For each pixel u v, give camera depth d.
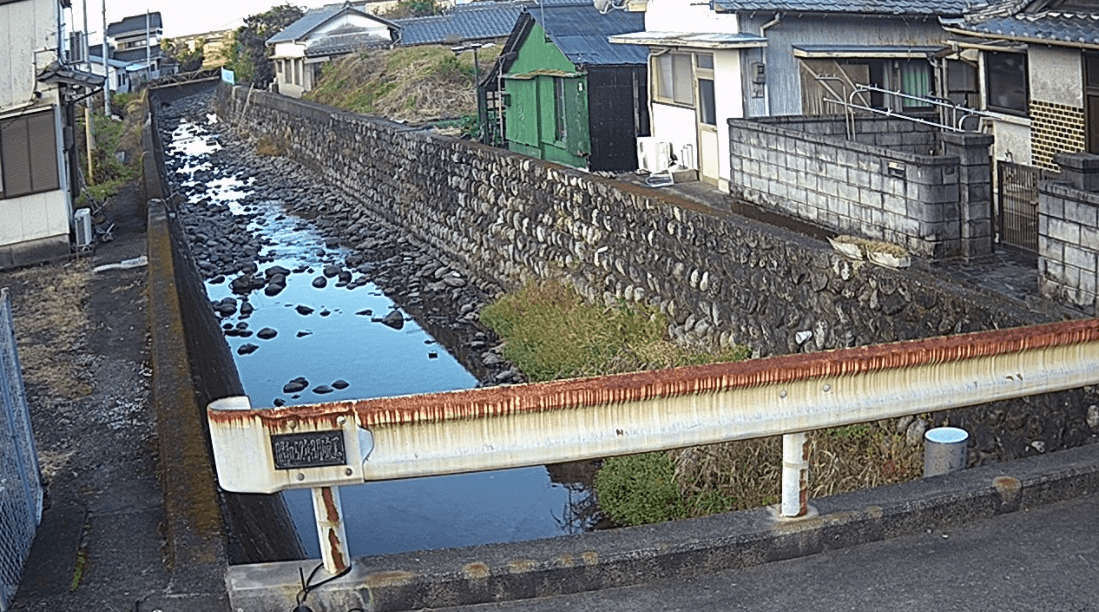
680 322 14.38
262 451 4.63
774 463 10.09
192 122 58.28
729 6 16.78
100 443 8.95
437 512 11.55
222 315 20.25
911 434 9.39
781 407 4.90
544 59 24.53
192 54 88.44
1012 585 4.73
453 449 4.69
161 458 7.92
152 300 12.58
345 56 46.78
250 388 16.22
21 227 17.52
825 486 9.20
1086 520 5.30
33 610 5.79
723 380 4.79
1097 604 4.54
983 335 5.14
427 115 33.88
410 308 20.00
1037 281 10.26
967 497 5.34
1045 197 9.59
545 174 18.36
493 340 17.33
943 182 11.03
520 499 11.73
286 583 4.82
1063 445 7.91
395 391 15.53
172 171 40.22
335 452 4.64
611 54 22.89
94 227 19.91
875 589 4.78
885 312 10.23
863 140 15.29
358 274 23.05
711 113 18.92
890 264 10.43
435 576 4.83
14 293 15.62
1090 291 9.14
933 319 9.52
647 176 19.91
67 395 10.43
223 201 33.47
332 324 19.36
